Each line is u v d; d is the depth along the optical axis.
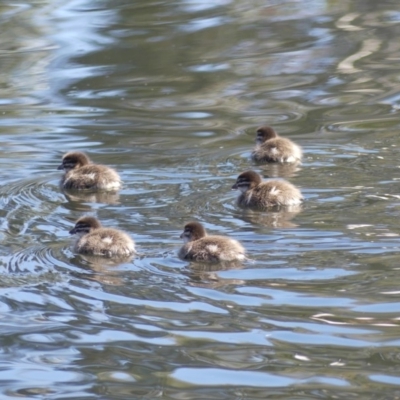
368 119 21.81
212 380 10.34
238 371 10.48
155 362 10.79
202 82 25.58
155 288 12.76
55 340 11.44
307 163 18.62
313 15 31.38
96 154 19.91
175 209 16.31
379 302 11.96
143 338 11.34
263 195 15.98
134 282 13.02
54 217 16.22
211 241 13.73
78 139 21.00
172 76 26.11
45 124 22.17
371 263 13.24
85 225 14.90
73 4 33.31
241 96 24.31
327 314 11.70
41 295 12.73
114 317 11.93
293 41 28.77
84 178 17.64
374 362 10.54
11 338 11.52
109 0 33.50
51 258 14.13
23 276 13.42
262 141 19.72
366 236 14.31
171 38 29.25
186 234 14.23
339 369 10.43
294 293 12.33
